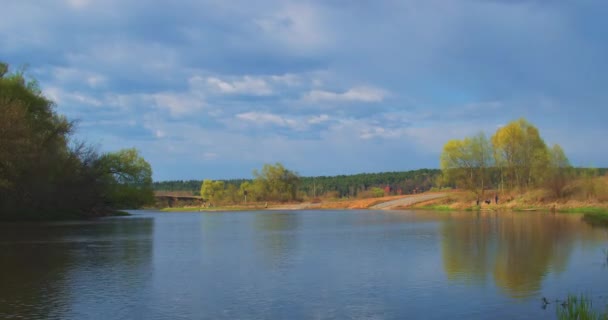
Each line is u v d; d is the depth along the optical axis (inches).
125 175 2778.1
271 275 609.0
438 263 692.1
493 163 3009.4
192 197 5698.8
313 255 794.8
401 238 1065.5
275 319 409.7
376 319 409.1
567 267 646.5
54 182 1894.7
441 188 4896.7
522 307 442.3
